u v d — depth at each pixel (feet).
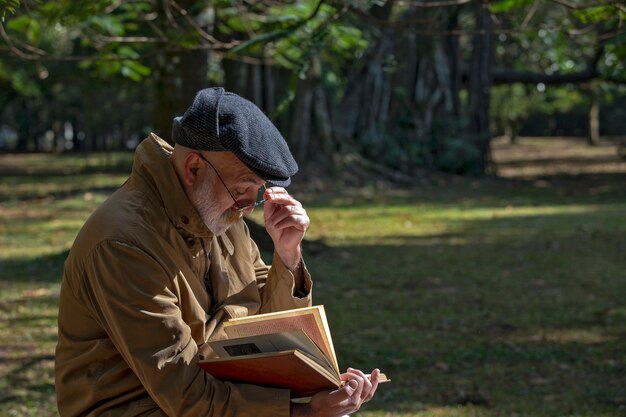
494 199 84.48
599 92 115.34
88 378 10.16
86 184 105.70
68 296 10.21
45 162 167.43
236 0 26.96
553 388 25.08
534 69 113.39
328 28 23.31
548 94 165.89
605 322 33.22
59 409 10.46
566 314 34.73
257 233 42.96
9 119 236.84
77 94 173.58
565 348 29.50
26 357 27.76
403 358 28.27
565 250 51.24
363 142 98.99
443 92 104.73
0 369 26.30
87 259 9.91
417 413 22.75
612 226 62.18
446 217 68.80
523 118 245.04
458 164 104.58
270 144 9.98
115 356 10.16
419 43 103.14
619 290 39.45
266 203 11.26
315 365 9.63
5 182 111.86
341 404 9.91
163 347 9.73
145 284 9.80
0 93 143.84
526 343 30.25
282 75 89.40
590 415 22.65
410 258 48.67
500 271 44.62
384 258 48.62
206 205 10.14
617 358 28.12
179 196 10.16
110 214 10.03
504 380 25.90
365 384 10.23
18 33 44.65
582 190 94.99
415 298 37.99
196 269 10.54
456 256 49.29
